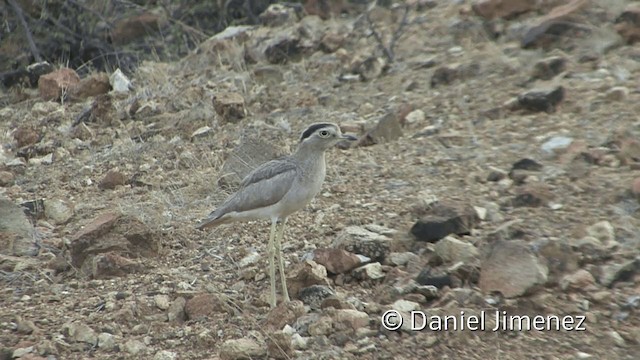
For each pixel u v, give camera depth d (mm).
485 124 16891
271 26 24047
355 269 12219
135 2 26625
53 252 13805
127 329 11328
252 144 16016
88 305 11938
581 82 17781
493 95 18047
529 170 14648
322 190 14906
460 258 12156
